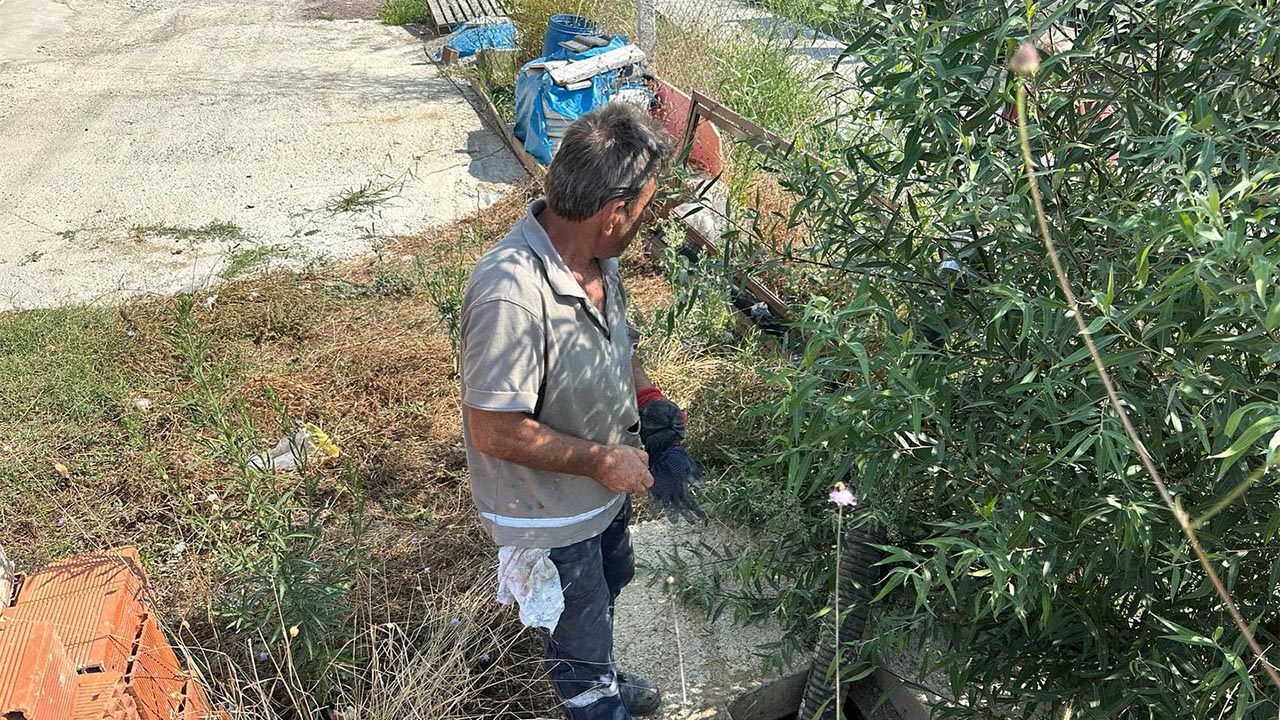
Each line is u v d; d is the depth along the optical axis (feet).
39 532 11.60
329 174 23.76
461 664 8.59
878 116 8.30
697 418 12.67
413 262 18.63
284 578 8.38
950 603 7.74
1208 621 6.15
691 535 10.97
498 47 32.58
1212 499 5.28
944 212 6.31
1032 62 4.29
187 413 13.57
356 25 38.96
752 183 17.25
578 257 6.88
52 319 16.35
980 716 7.25
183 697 7.40
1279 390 4.74
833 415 5.89
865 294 5.89
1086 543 6.01
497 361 6.45
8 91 30.83
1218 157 5.25
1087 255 5.92
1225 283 4.18
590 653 7.91
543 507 7.20
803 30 22.04
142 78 32.12
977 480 6.39
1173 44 6.08
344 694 8.43
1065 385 5.57
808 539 8.70
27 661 5.43
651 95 21.84
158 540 11.36
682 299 10.21
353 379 14.48
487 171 23.70
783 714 9.42
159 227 20.95
